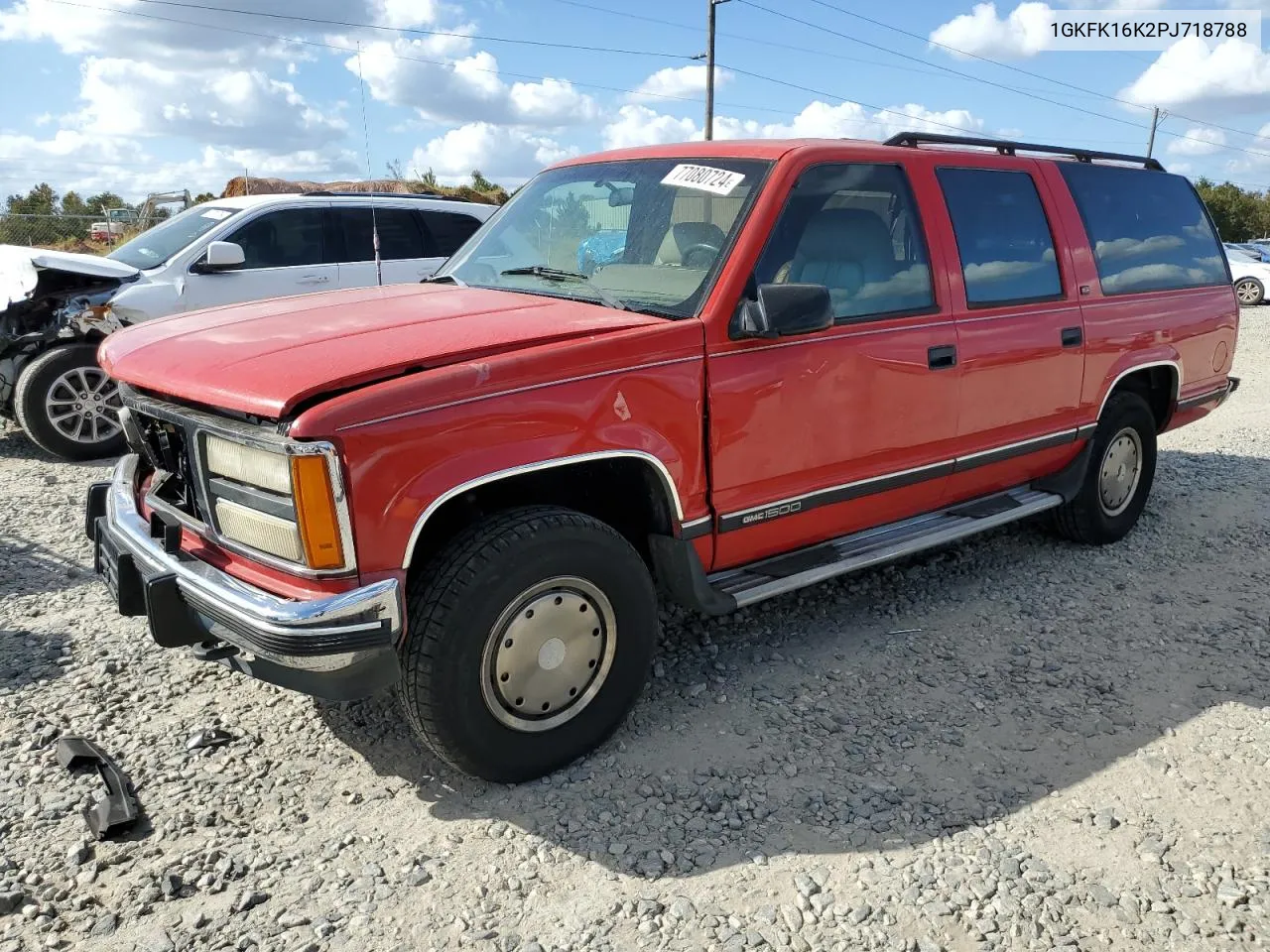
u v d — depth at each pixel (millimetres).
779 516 3799
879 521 4355
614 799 3184
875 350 3934
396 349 2986
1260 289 22688
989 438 4578
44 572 5109
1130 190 5461
